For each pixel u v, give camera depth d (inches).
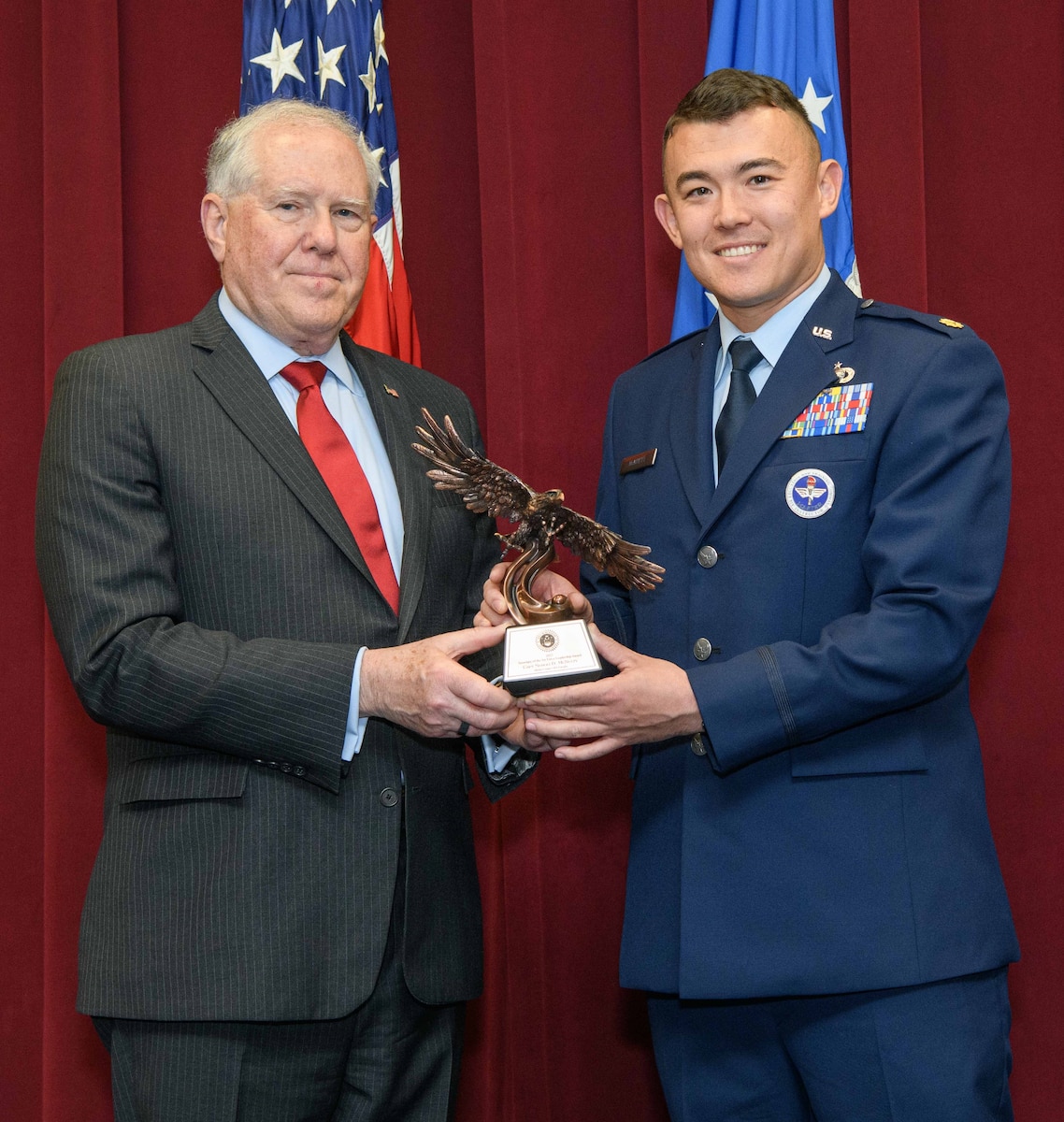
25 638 94.4
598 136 101.7
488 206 99.7
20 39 97.2
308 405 70.8
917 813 65.1
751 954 64.0
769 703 62.7
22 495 94.8
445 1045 70.0
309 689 61.4
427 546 70.3
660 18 97.7
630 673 64.0
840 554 66.7
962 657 64.1
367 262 72.2
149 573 63.3
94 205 94.5
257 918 61.3
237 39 100.4
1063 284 92.7
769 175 70.3
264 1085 62.4
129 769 65.2
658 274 98.1
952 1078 62.5
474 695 60.5
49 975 91.4
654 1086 97.5
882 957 62.3
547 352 101.5
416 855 66.0
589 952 98.9
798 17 91.4
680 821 69.7
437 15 103.6
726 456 71.1
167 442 65.1
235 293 71.2
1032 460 92.7
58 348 93.8
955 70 95.6
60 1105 91.0
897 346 68.4
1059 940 91.1
